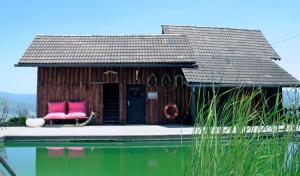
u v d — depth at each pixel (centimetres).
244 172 261
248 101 283
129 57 2094
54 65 2042
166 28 2527
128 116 2109
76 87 2098
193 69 2062
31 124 1902
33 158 1158
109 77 2095
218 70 2131
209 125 279
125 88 2097
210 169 267
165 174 920
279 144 270
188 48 2191
